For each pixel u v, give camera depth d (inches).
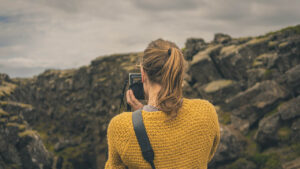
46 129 1200.2
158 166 31.7
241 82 563.5
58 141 1093.8
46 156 570.6
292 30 536.4
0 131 489.1
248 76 550.3
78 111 1127.0
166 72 31.8
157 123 31.7
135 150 31.6
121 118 33.2
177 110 32.5
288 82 475.8
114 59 1081.4
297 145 404.5
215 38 722.2
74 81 1179.3
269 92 488.1
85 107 1102.4
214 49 636.7
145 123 31.7
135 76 39.9
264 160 418.6
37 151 538.9
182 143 32.0
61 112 1184.8
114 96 968.9
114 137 33.0
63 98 1195.3
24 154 513.7
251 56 565.6
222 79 618.5
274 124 439.5
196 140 32.9
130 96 39.3
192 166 33.0
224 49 617.3
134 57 1027.9
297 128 415.5
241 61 567.5
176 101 31.4
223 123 527.5
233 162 459.2
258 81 532.1
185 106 33.7
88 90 1108.5
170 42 36.3
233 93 562.3
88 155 1031.0
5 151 486.6
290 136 420.5
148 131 31.4
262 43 561.0
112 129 33.4
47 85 1279.5
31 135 535.8
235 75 584.4
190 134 32.5
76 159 1008.2
